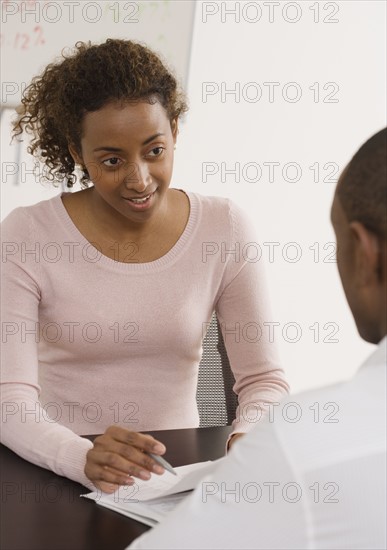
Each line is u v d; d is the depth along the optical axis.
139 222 1.83
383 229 0.88
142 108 1.68
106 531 1.31
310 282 3.87
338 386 0.88
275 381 1.91
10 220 1.89
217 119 3.62
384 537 0.82
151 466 1.44
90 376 1.89
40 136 1.91
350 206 0.91
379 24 3.83
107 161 1.71
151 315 1.88
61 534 1.30
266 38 3.64
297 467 0.83
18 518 1.35
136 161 1.70
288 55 3.69
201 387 2.08
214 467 1.31
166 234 1.92
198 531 0.88
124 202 1.75
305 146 3.78
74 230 1.88
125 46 1.73
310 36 3.71
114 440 1.48
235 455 0.89
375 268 0.90
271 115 3.70
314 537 0.84
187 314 1.90
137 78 1.67
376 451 0.83
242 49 3.61
